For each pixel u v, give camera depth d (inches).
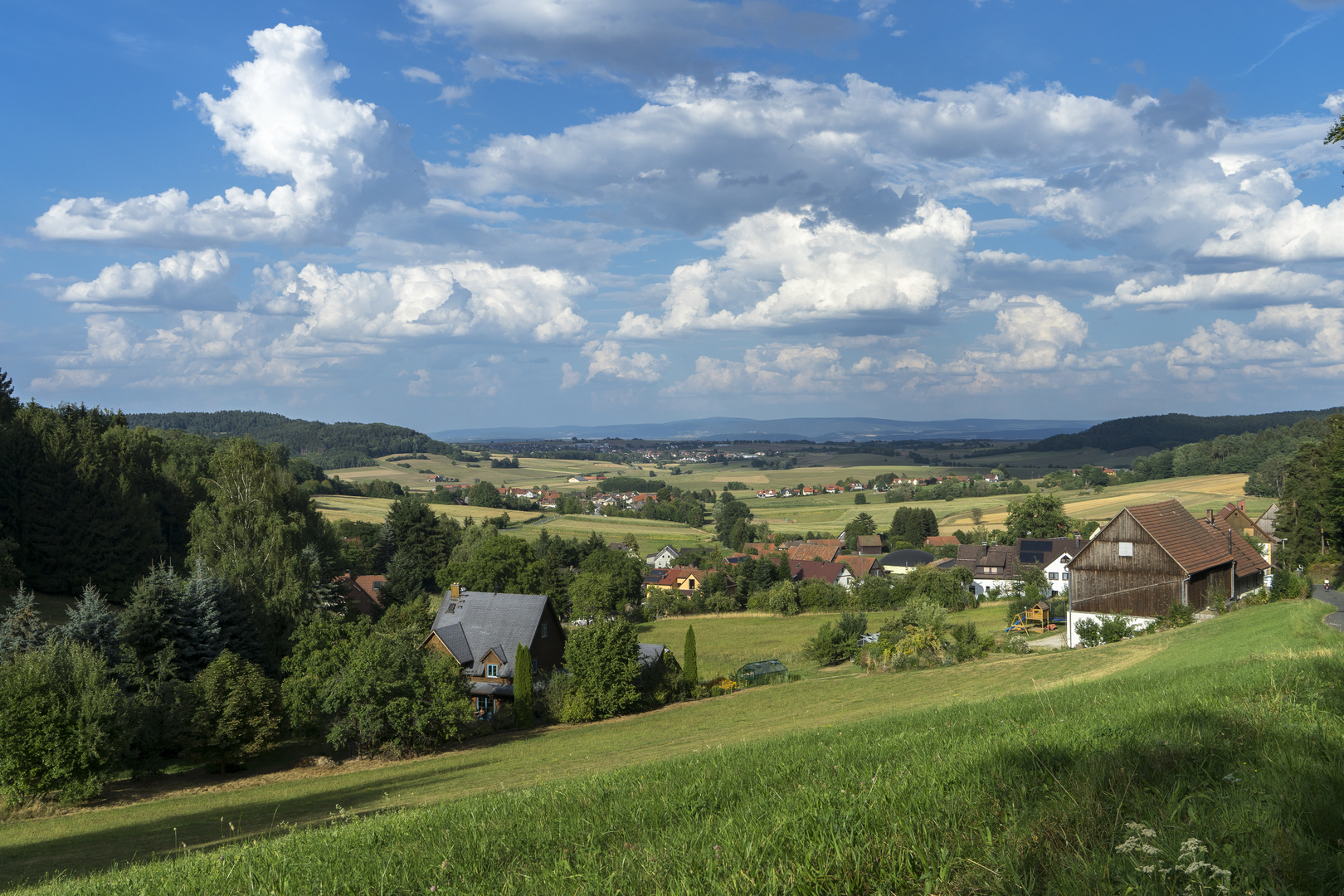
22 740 1133.7
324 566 2755.9
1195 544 2087.8
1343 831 149.8
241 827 922.1
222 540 2293.3
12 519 2427.4
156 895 252.1
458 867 220.5
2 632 1565.0
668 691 1957.4
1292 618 1184.8
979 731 380.5
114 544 2546.8
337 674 1489.9
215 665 1433.3
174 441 4018.2
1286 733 234.2
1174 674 611.8
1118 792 191.6
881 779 246.5
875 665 2098.9
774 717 1449.3
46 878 663.1
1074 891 134.1
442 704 1478.8
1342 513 2394.2
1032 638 2427.4
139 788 1294.3
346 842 285.3
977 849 165.9
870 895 153.4
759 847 184.2
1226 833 154.4
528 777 1032.2
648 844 207.3
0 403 3019.2
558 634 2283.5
